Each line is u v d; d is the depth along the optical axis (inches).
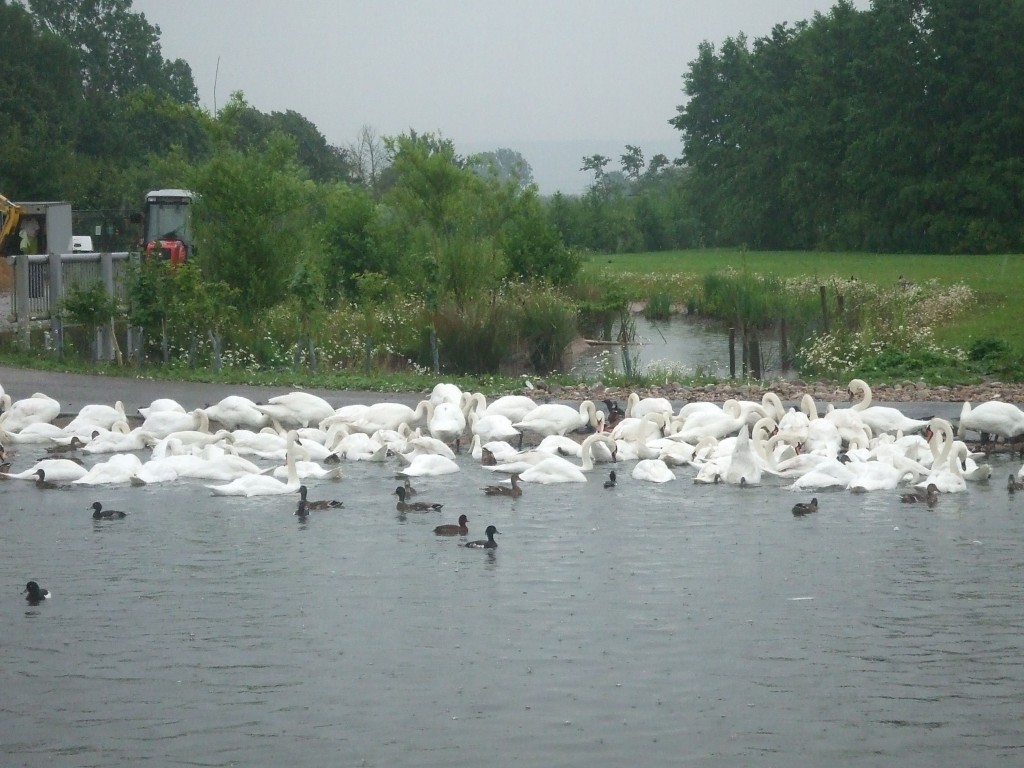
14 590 558.3
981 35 3078.2
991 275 2324.1
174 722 422.3
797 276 2341.3
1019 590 552.7
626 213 4461.1
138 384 1195.3
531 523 678.5
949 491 754.8
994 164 3056.1
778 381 1262.3
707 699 438.6
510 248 1973.4
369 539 645.3
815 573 580.1
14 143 2913.4
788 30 3991.1
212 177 1457.9
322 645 489.7
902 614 522.6
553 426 917.2
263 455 874.1
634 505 722.2
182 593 553.6
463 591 556.4
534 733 413.1
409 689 447.8
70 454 884.0
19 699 440.1
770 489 768.9
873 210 3368.6
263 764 393.1
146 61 4549.7
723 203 4128.9
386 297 1584.6
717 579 572.7
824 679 454.9
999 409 886.4
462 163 2049.7
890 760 394.0
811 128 3543.3
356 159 3823.8
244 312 1425.9
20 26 3425.2
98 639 496.7
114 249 2691.9
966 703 434.3
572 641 493.0
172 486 781.9
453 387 1023.6
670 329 2017.7
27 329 1379.2
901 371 1278.3
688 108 4350.4
